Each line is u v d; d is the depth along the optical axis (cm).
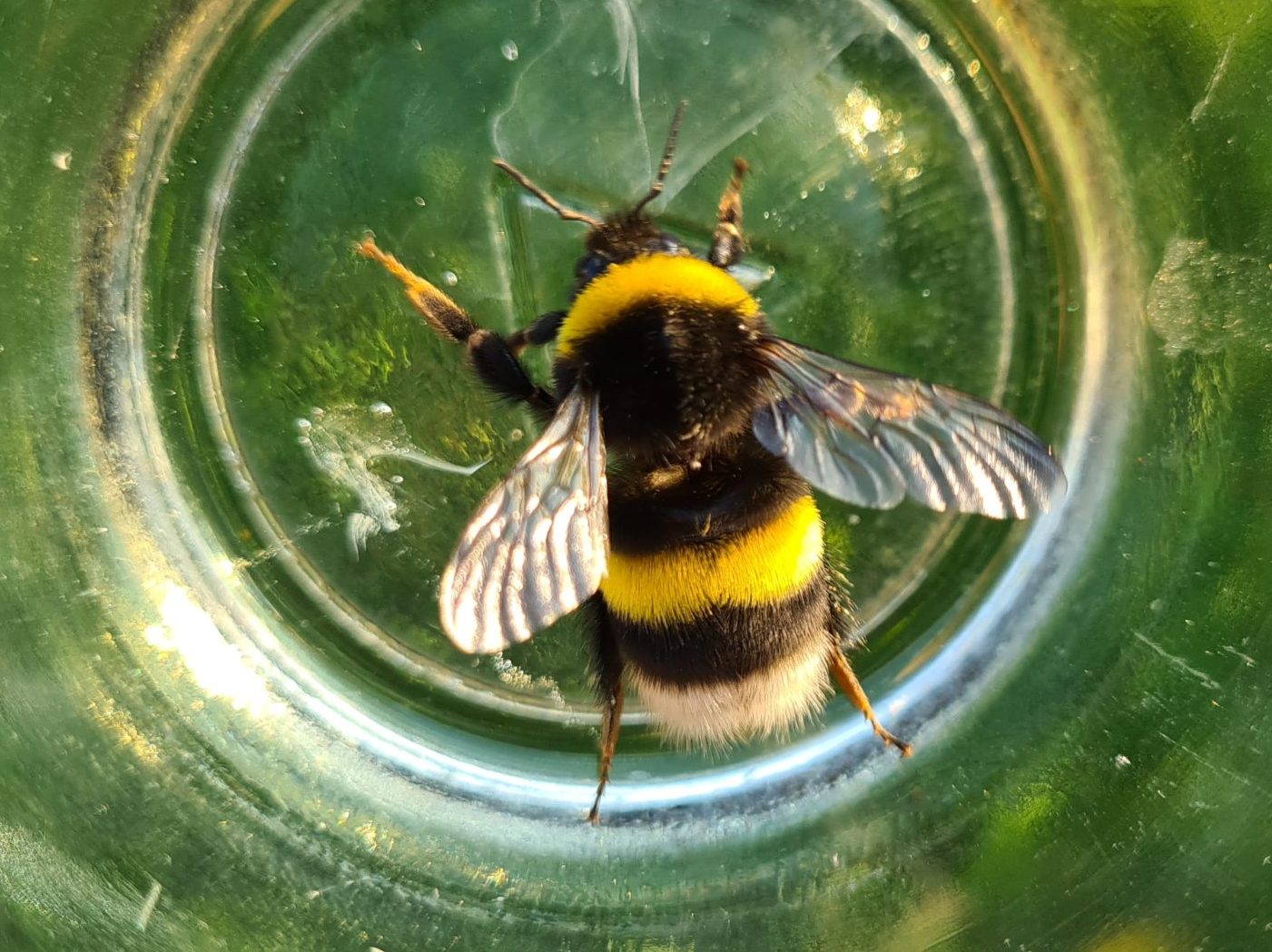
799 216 6
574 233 6
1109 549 6
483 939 5
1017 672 6
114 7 6
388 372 6
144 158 6
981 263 6
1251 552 5
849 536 6
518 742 6
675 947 5
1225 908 5
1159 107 6
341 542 6
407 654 6
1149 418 6
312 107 6
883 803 6
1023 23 6
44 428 6
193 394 6
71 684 5
